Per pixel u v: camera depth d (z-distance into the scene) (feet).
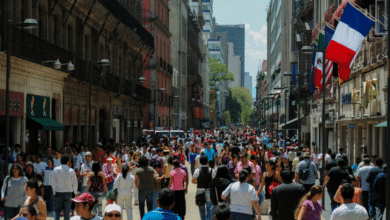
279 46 283.59
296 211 27.91
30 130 76.23
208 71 454.81
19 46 66.64
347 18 63.57
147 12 196.03
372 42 80.89
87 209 22.06
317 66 95.40
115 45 131.44
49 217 46.52
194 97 320.91
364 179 43.34
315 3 139.13
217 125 583.58
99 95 115.03
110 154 54.95
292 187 28.89
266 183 44.70
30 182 27.78
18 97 69.72
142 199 42.16
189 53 299.38
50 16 83.41
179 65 251.80
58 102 87.15
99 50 114.93
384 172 39.86
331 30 85.25
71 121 93.81
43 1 80.07
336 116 113.50
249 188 29.81
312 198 27.78
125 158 65.31
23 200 38.01
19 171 37.96
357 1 75.36
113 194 37.68
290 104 214.28
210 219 36.99
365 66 85.20
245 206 29.81
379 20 70.85
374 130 80.07
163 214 22.40
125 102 145.28
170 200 22.67
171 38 258.57
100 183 42.68
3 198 37.68
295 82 189.16
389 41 32.94
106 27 119.14
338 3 107.55
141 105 168.45
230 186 30.30
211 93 479.41
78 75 91.15
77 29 98.94
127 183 39.99
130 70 152.05
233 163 49.34
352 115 96.63
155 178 42.42
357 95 89.56
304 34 157.69
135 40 146.61
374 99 79.20
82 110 101.55
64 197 40.81
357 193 35.29
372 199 41.63
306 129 154.92
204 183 39.65
